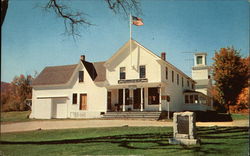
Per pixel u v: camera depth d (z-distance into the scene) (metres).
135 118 26.66
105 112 31.75
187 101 38.38
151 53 29.95
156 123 21.25
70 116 33.81
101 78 33.62
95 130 17.23
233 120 24.42
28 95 48.56
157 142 11.72
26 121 28.61
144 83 29.44
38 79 36.81
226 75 35.44
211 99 47.31
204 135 13.36
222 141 11.31
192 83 45.50
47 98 35.09
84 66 34.34
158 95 29.72
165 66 31.31
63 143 12.70
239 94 34.91
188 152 9.46
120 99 31.77
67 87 34.78
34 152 10.82
